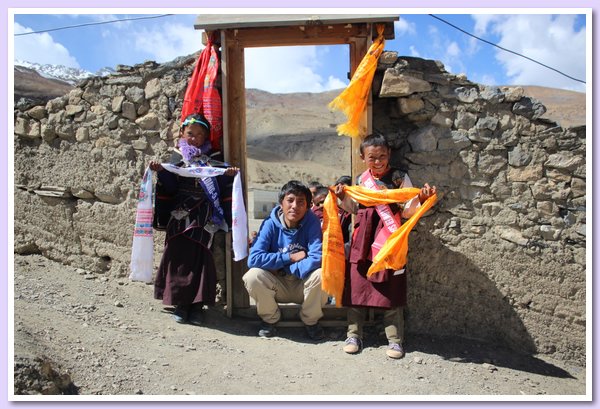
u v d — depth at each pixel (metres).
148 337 4.40
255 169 28.22
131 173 5.66
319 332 4.87
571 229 4.72
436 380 4.09
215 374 3.90
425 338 4.92
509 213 4.86
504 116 4.84
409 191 4.36
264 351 4.47
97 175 5.85
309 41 5.02
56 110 6.06
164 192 4.99
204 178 4.89
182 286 4.81
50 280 5.43
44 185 6.23
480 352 4.74
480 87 4.90
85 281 5.59
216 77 5.09
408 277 5.03
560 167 4.71
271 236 4.84
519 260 4.85
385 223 4.44
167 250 4.91
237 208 4.82
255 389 3.74
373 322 5.04
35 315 4.27
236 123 5.14
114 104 5.69
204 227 4.87
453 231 4.96
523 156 4.80
